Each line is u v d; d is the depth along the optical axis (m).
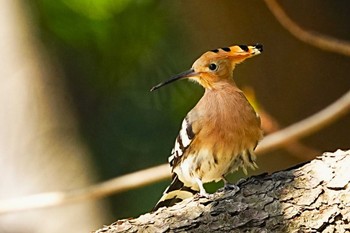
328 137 12.62
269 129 11.21
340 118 12.58
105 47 13.82
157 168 11.55
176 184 9.39
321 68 12.55
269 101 12.60
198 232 7.68
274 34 12.55
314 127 11.26
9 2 13.69
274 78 12.58
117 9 13.62
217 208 7.76
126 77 14.18
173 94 14.33
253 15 12.52
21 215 12.73
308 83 12.55
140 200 13.72
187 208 7.85
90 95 13.93
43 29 13.62
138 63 14.12
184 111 14.25
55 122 13.30
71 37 13.63
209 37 12.97
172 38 14.04
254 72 12.57
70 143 13.27
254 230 7.61
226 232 7.64
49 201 11.59
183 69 14.16
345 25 12.55
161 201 9.38
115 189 11.52
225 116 8.92
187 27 13.52
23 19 13.62
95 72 13.95
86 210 13.03
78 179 12.98
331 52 12.49
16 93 13.25
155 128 14.52
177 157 9.21
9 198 12.58
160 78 14.27
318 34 11.70
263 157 12.80
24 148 12.98
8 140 13.02
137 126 15.12
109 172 13.93
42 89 13.35
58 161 13.08
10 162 12.91
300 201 7.65
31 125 13.14
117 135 14.27
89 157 13.37
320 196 7.64
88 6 13.56
